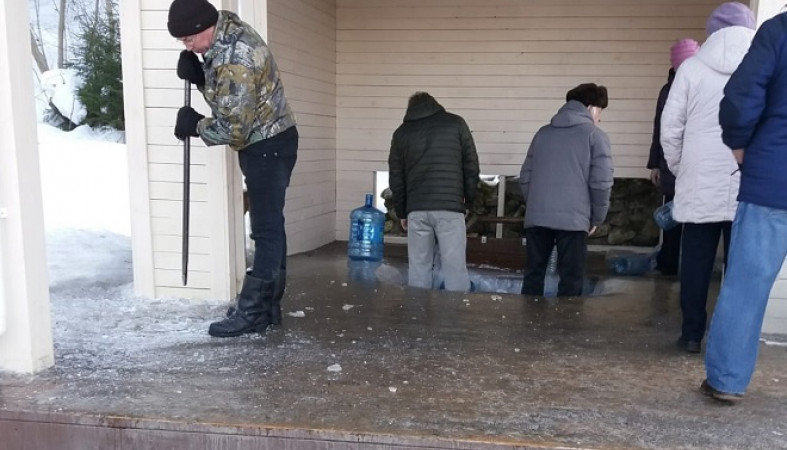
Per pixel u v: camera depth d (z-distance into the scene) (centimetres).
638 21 570
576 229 381
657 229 586
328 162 609
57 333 284
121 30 327
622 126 586
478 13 592
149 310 323
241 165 281
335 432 195
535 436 195
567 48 585
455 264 419
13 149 226
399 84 611
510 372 248
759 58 198
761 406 219
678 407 218
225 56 256
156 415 205
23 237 231
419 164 413
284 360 256
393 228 625
